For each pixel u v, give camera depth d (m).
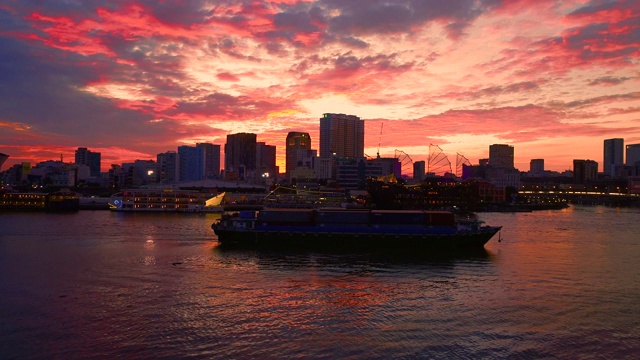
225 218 127.56
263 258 94.62
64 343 48.09
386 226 110.38
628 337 50.31
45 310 58.38
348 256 97.50
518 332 51.53
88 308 59.22
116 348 46.88
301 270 82.69
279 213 116.38
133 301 62.25
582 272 82.12
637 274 80.69
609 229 167.75
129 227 156.12
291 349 46.84
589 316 56.97
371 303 61.84
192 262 89.75
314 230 111.12
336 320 55.06
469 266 87.12
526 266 87.44
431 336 50.28
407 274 79.62
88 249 105.38
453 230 108.06
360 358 44.88
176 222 177.12
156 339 49.09
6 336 49.88
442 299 63.94
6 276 76.88
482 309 59.44
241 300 62.91
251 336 50.03
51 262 89.00
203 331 51.38
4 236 129.88
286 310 58.69
